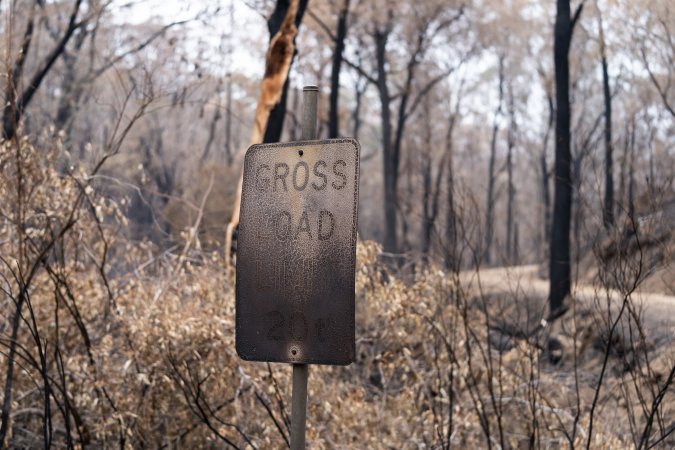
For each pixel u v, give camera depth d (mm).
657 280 8398
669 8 13586
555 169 19641
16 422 7082
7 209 6609
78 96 22859
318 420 7008
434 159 44750
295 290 3271
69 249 7219
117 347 7113
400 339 7469
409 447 7078
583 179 7621
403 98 39906
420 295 7699
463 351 7543
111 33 21078
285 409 6836
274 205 3334
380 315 7828
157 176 28344
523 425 7203
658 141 16625
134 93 7375
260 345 3312
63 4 22969
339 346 3188
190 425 6781
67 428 5879
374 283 7738
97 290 7062
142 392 6742
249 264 3354
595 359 8672
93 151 7617
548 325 8453
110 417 6500
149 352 6629
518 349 7527
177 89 8094
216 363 6688
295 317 3266
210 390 6754
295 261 3279
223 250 9648
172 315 6711
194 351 6527
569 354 8906
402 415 7105
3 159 6305
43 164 6906
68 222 6477
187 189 17891
